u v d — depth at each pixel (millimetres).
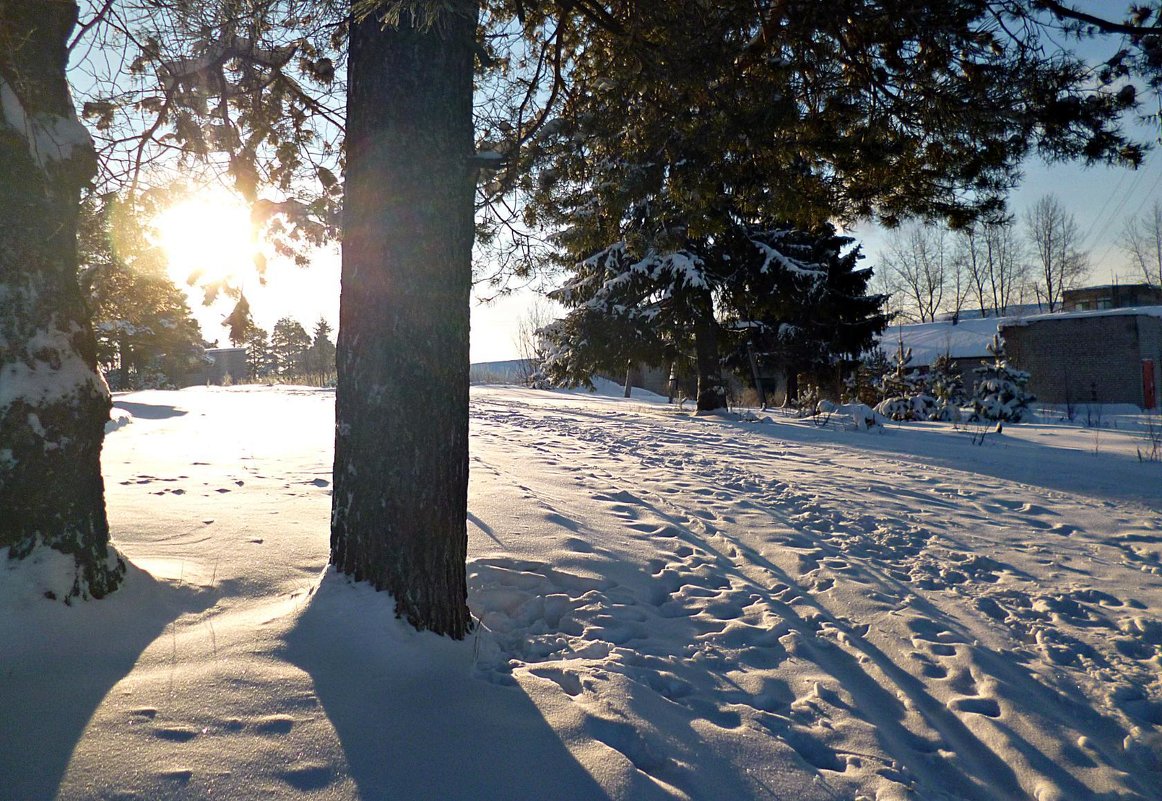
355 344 3553
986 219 6441
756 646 4164
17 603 2867
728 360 27547
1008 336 31891
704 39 5020
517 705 3047
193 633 3189
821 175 6453
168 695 2664
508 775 2557
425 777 2471
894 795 2793
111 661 2832
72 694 2574
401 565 3453
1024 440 14477
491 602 4414
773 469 10180
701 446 12461
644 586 4992
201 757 2359
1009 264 60406
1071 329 30438
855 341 26781
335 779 2375
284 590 3826
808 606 4875
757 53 5281
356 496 3582
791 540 6379
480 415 16172
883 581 5449
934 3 4746
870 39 5234
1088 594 5270
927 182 6305
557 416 17031
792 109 5254
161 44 4465
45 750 2279
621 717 3064
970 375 36906
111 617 3098
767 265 18203
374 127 3453
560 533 5711
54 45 3240
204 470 6988
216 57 4914
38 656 2730
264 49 5117
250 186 5582
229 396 17547
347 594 3473
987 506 8188
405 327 3455
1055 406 29625
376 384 3494
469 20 3625
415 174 3441
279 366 78125
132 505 5098
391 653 3182
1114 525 7312
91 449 3225
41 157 3119
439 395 3527
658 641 4117
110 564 3299
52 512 3066
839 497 8328
